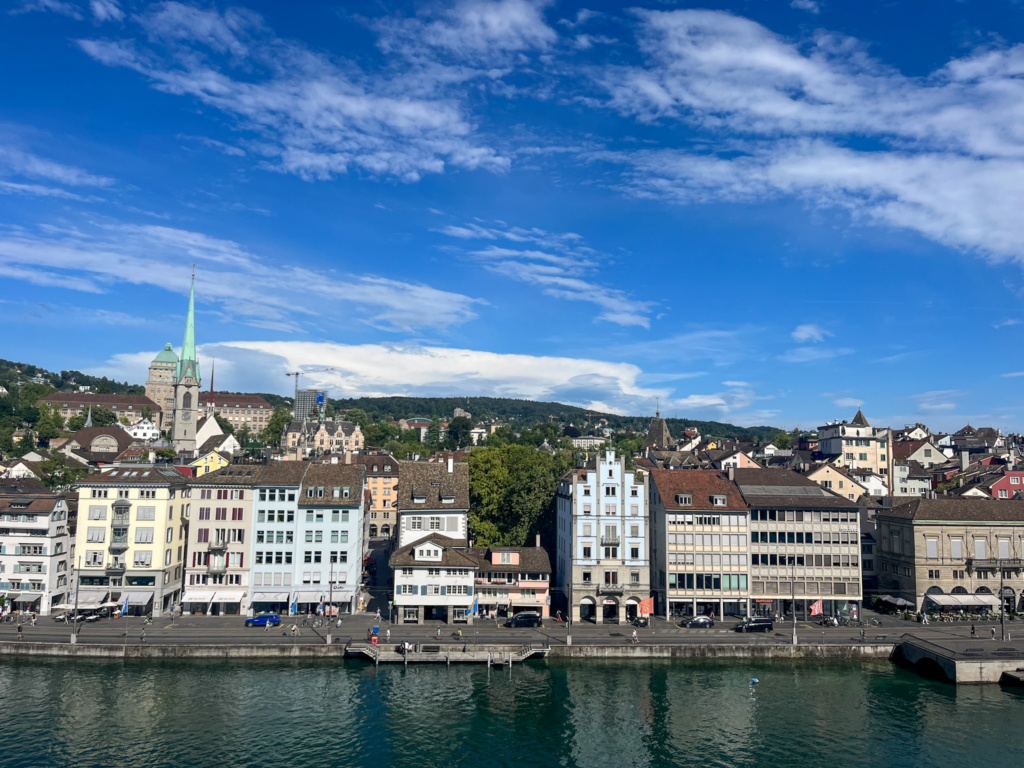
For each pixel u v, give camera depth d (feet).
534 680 286.87
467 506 392.06
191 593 361.92
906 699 270.87
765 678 291.58
